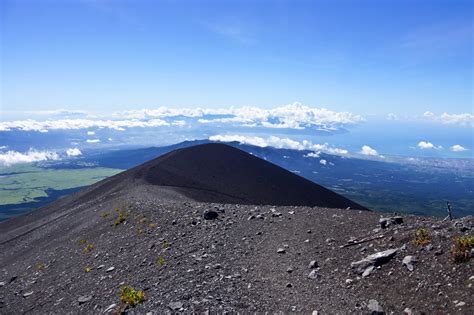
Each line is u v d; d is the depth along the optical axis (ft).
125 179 258.16
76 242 122.93
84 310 68.85
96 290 76.64
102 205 173.58
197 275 67.72
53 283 92.84
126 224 118.93
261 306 54.19
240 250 78.59
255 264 70.23
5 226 287.28
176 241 90.99
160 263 78.02
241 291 59.36
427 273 52.11
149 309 57.36
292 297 56.08
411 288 50.62
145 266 80.38
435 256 54.85
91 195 265.54
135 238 102.22
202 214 108.58
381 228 73.26
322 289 56.80
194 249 82.99
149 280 71.36
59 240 139.23
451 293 46.68
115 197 188.44
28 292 93.25
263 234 86.07
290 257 70.64
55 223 193.26
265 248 77.56
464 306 43.57
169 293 61.82
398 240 64.34
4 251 174.09
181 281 66.13
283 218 95.20
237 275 65.62
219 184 274.36
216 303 55.31
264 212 103.81
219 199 217.15
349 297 53.11
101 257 97.14
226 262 72.84
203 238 89.45
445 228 62.85
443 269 51.52
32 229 212.02
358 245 68.23
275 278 63.26
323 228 82.23
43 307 79.82
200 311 53.26
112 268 85.51
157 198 155.02
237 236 87.45
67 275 94.32
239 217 102.06
